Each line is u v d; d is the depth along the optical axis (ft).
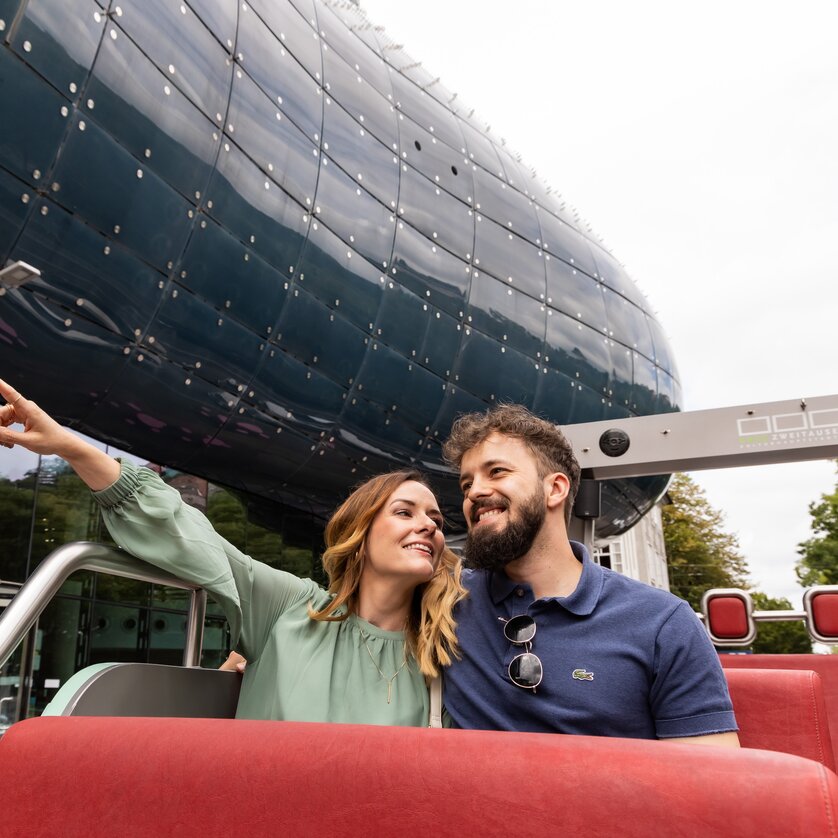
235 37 22.02
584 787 2.13
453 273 31.35
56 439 4.60
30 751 2.86
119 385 21.03
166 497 4.97
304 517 35.04
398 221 28.81
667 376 45.39
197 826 2.51
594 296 40.42
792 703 5.57
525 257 36.22
